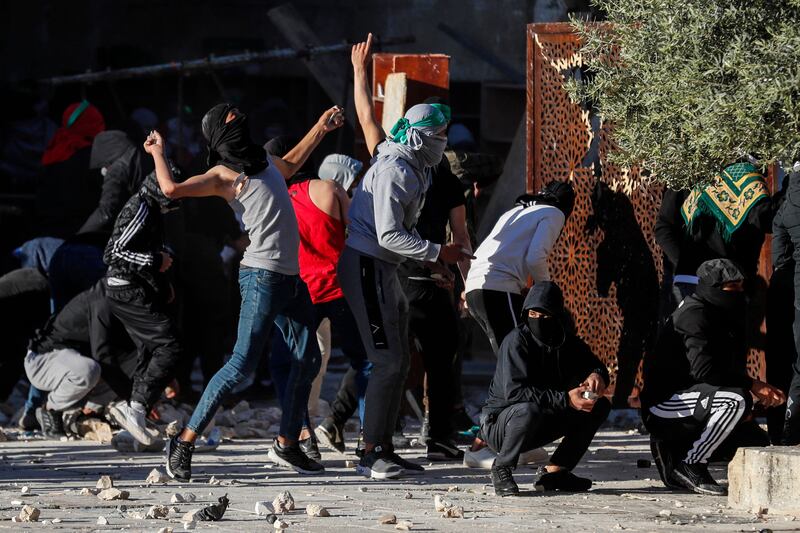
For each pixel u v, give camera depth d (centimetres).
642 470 2309
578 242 2803
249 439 2845
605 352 2808
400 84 2958
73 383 2794
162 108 5131
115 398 2889
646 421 2095
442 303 2436
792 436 2317
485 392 3738
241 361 2125
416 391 2730
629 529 1650
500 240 2366
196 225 3722
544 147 2803
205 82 5225
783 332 2470
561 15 4916
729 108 1719
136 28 5369
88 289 2975
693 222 2573
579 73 2761
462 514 1769
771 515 1797
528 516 1773
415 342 2659
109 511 1792
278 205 2109
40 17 5359
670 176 1939
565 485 2042
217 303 3303
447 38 5122
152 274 2612
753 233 2556
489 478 2198
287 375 2422
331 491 2028
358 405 2534
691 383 2061
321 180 2422
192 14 5353
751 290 2591
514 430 1978
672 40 1809
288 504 1802
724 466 2308
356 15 5206
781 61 1684
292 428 2238
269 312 2114
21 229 3922
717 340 2048
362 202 2183
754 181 2539
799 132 1720
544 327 2019
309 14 5231
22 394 3597
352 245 2172
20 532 1595
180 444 2119
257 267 2112
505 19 5062
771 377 2495
